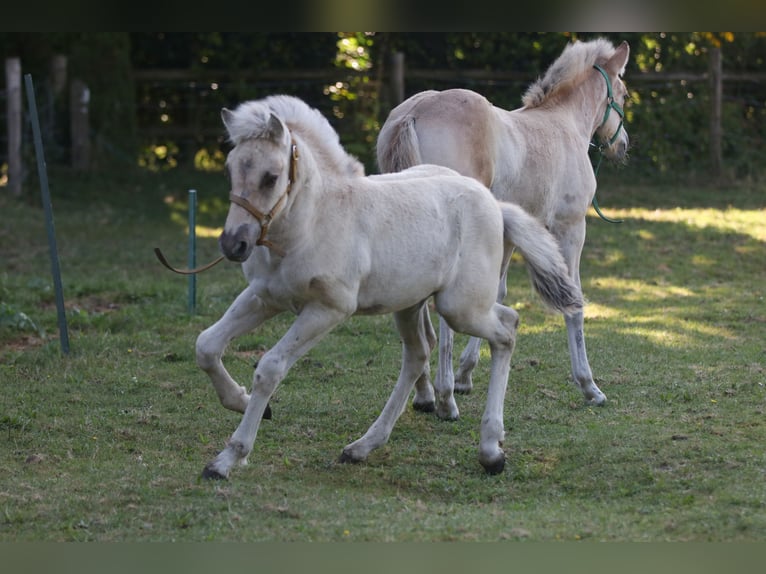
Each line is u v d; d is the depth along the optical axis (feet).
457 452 28.25
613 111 37.70
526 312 45.44
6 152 78.07
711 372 35.70
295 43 82.64
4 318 40.60
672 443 27.63
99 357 37.27
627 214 68.13
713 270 54.13
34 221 65.36
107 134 78.23
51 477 25.36
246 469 25.85
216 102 83.61
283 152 22.54
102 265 55.26
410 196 25.40
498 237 26.50
